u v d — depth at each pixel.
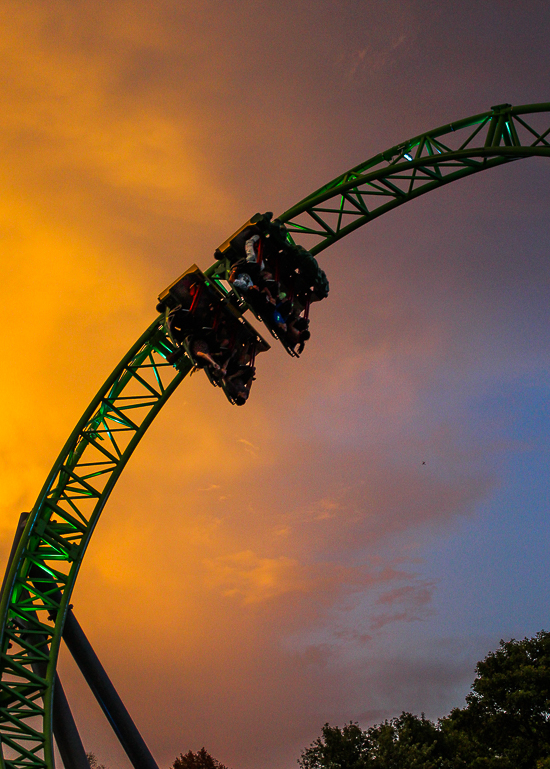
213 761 53.28
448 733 40.84
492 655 42.12
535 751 37.59
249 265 15.54
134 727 19.61
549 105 16.56
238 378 16.92
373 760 35.41
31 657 19.44
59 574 20.80
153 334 20.58
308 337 16.88
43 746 17.70
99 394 21.08
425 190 18.69
